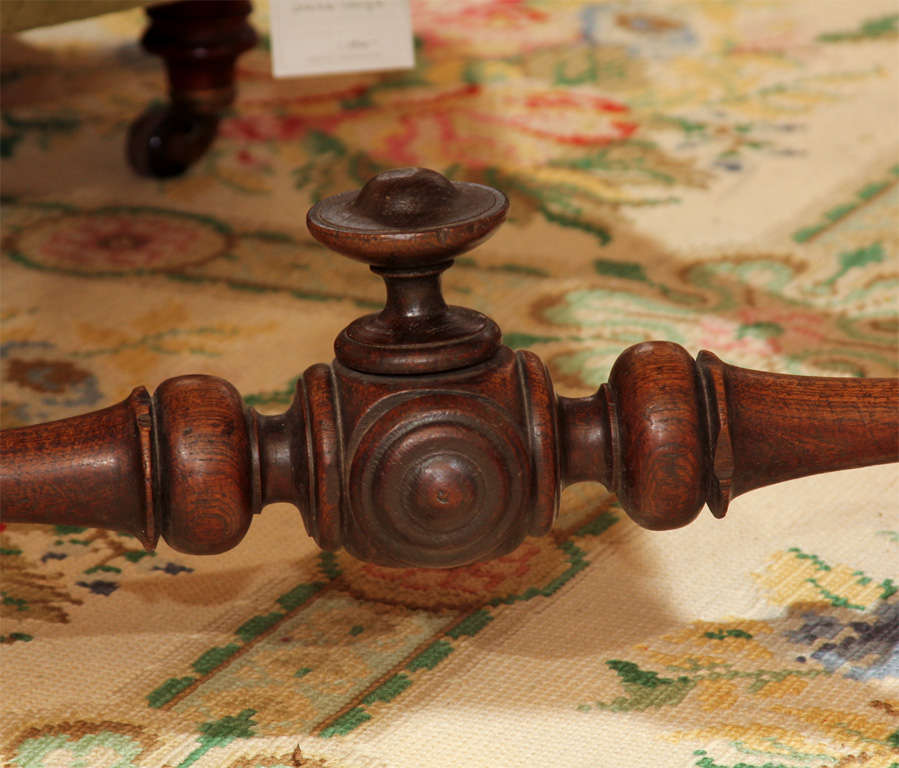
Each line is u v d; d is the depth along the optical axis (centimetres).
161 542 84
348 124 159
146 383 99
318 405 69
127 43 202
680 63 179
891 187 130
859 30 190
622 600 78
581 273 115
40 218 133
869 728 69
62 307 110
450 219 68
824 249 117
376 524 68
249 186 140
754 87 166
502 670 73
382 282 115
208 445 68
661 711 70
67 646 76
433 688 72
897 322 104
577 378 98
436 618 77
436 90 171
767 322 105
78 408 96
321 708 71
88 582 81
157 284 115
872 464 72
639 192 133
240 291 113
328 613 78
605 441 70
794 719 70
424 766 68
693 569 80
